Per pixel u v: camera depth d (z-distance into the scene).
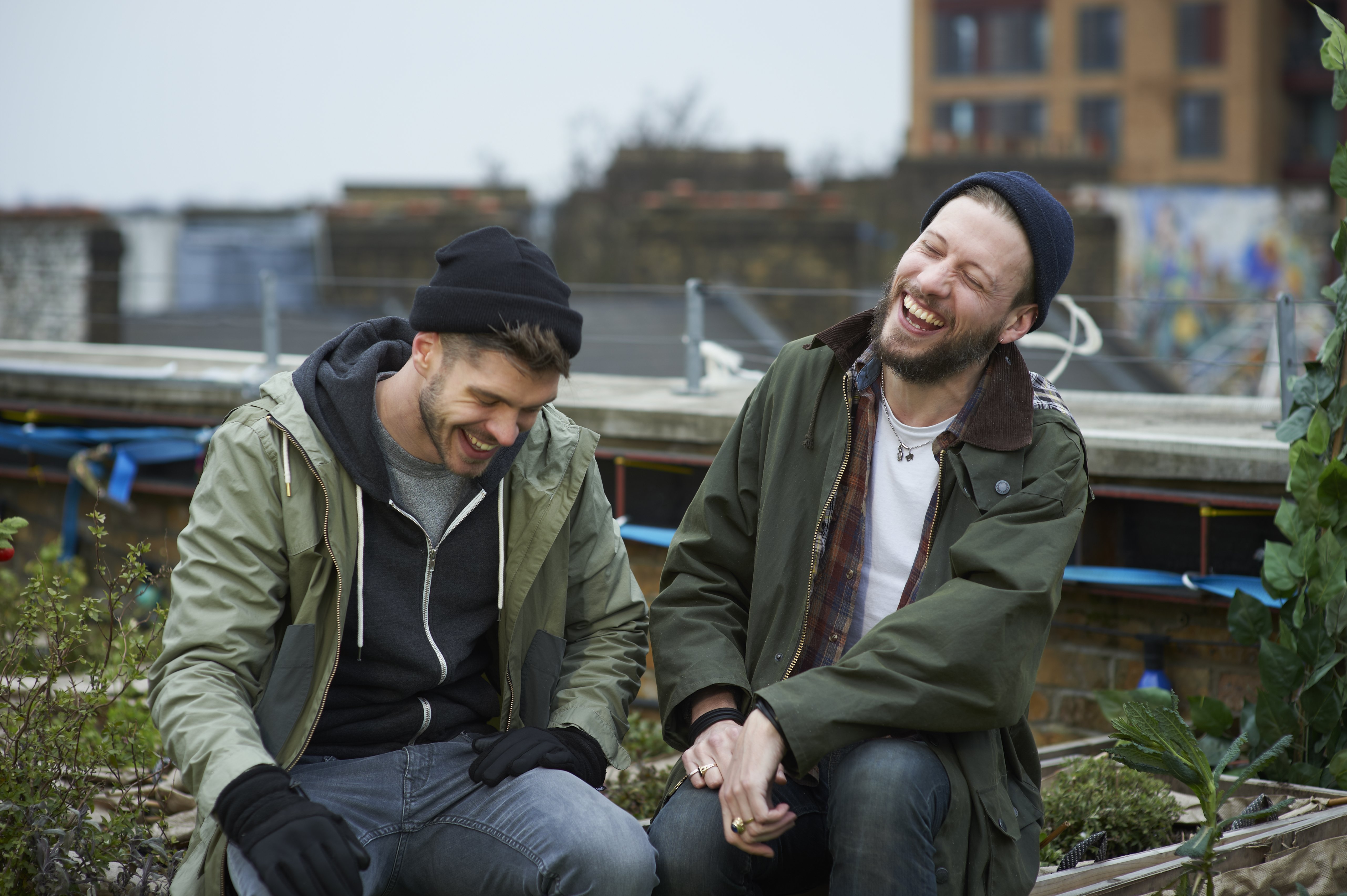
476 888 2.16
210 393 6.05
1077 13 37.34
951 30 38.34
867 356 2.41
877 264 20.17
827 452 2.40
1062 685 4.42
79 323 15.30
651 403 5.22
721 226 16.39
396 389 2.20
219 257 18.58
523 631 2.34
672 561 2.52
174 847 2.85
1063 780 3.15
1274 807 2.71
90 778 2.80
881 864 2.06
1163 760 2.46
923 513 2.34
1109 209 26.36
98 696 2.82
